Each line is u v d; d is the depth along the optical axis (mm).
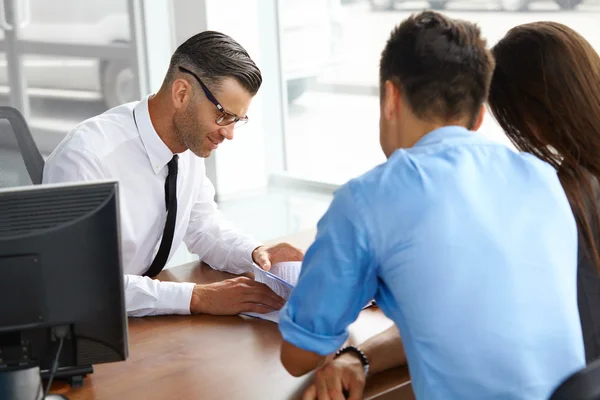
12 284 1402
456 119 1379
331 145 5629
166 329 1904
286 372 1676
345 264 1327
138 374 1681
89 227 1419
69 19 5277
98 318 1471
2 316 1412
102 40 5379
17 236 1384
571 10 4160
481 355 1277
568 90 1579
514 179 1343
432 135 1369
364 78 5285
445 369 1296
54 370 1453
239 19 5473
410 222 1286
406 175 1313
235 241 2340
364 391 1595
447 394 1305
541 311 1302
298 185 5859
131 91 5535
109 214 1432
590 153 1582
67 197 1413
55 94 5355
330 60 5441
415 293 1288
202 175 2479
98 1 5320
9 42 5188
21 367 1464
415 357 1326
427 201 1289
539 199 1342
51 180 2244
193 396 1583
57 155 2273
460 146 1352
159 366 1715
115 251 1450
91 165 2232
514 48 1630
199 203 2479
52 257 1409
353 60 5312
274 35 5684
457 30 1360
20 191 1393
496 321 1276
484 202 1309
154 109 2270
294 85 5723
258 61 5641
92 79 5414
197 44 2154
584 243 1556
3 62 5203
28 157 2328
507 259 1288
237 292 1995
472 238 1283
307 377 1654
